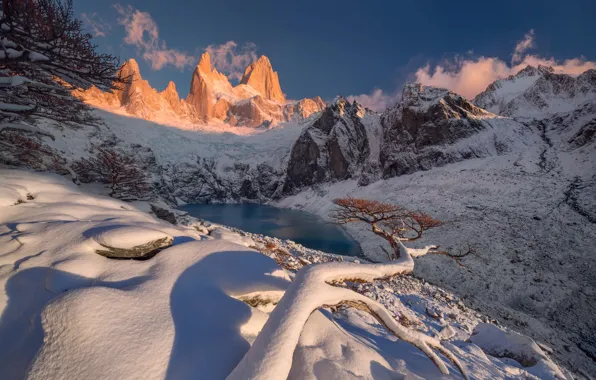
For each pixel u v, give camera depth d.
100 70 8.60
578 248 26.19
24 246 4.43
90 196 8.31
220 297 3.75
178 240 5.45
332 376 3.10
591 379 13.94
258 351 2.64
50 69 7.53
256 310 3.81
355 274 4.11
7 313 3.34
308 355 3.40
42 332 3.05
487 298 22.94
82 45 8.20
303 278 3.46
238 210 87.56
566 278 23.25
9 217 5.64
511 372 6.39
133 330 2.86
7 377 2.79
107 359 2.55
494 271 25.64
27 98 8.80
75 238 4.59
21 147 11.95
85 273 3.82
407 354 4.80
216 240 5.12
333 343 3.70
